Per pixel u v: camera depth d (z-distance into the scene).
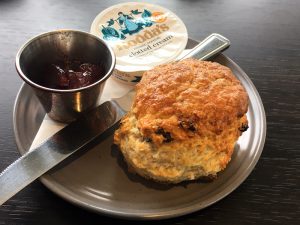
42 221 0.11
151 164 0.11
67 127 0.13
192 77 0.12
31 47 0.13
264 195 0.12
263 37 0.19
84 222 0.11
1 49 0.17
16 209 0.11
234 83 0.13
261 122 0.13
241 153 0.12
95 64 0.14
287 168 0.13
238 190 0.12
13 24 0.18
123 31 0.16
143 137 0.11
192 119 0.11
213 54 0.15
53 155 0.12
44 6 0.19
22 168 0.11
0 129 0.13
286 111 0.15
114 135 0.12
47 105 0.13
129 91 0.14
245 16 0.20
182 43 0.15
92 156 0.12
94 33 0.15
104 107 0.13
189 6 0.20
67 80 0.13
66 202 0.12
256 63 0.17
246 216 0.12
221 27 0.19
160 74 0.12
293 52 0.18
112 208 0.11
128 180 0.12
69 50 0.14
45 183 0.11
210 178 0.12
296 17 0.20
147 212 0.10
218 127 0.11
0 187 0.11
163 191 0.11
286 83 0.16
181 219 0.11
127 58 0.15
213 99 0.12
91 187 0.11
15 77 0.15
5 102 0.14
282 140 0.14
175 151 0.11
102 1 0.20
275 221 0.11
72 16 0.19
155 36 0.16
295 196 0.12
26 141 0.12
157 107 0.11
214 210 0.12
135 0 0.20
